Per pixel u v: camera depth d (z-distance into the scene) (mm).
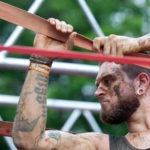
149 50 3729
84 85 9531
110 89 3977
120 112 3955
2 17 3604
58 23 3721
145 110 3951
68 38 3768
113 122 3990
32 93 3725
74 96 9477
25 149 3688
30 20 3670
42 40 3773
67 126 6039
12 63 5617
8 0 8906
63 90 9531
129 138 3893
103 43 3771
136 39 3740
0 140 7484
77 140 3828
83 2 5910
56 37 3754
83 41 3797
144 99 3967
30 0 8922
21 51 2896
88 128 9398
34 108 3699
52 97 9383
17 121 3695
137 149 3816
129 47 3719
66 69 5609
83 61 9586
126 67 3988
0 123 4062
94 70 5617
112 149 3840
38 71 3775
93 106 6020
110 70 3994
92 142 3871
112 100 3967
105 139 3893
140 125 3949
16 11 3631
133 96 3955
